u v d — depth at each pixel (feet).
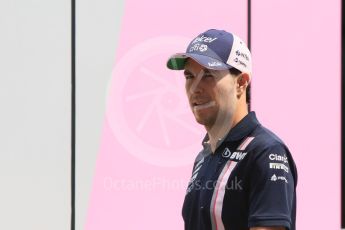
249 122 15.48
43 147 36.27
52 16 36.40
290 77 39.60
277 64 39.42
